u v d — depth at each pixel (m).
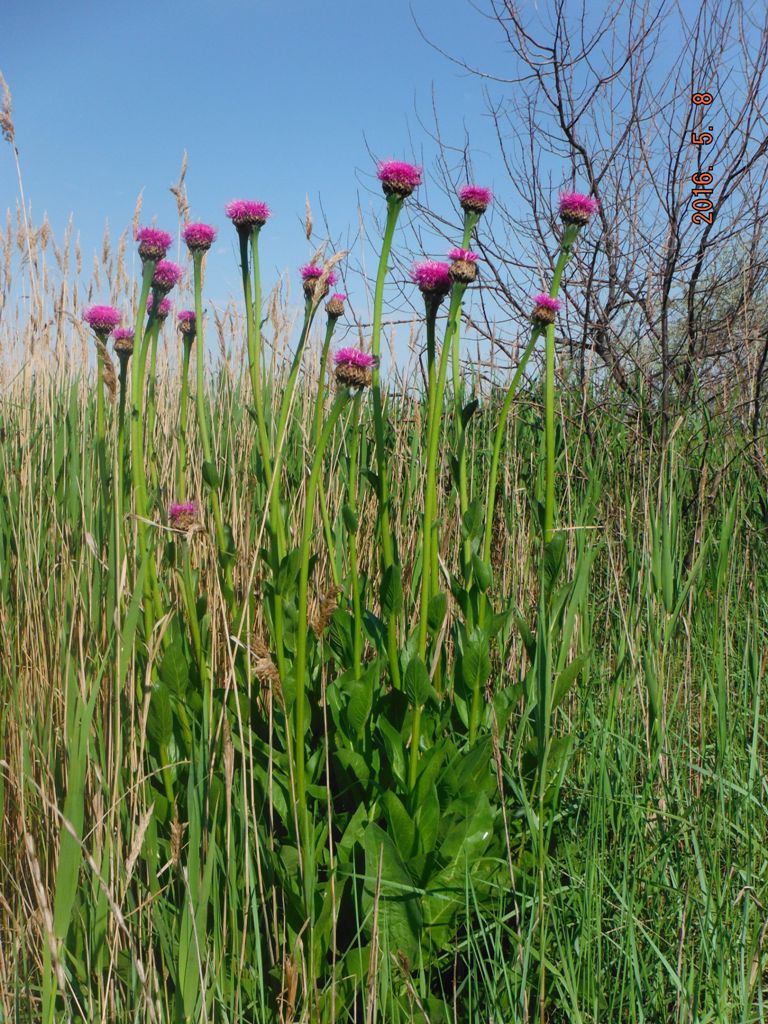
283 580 1.99
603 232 4.65
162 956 1.81
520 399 3.96
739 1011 1.81
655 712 2.30
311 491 1.79
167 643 2.11
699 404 4.31
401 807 1.96
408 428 3.45
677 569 2.76
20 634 2.76
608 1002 1.86
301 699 1.83
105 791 1.90
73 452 2.43
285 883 1.90
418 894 1.90
